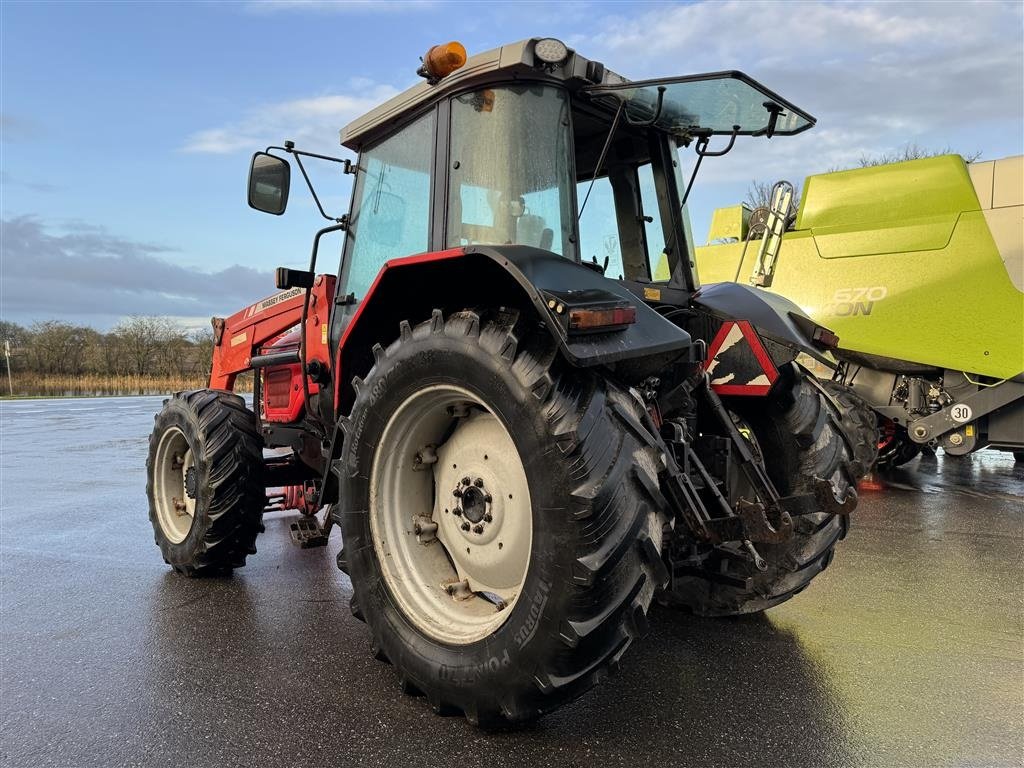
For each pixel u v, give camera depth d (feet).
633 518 6.54
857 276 24.14
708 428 9.90
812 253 25.11
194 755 7.10
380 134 10.85
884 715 7.79
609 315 6.66
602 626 6.42
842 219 24.61
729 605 10.48
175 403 13.88
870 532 16.90
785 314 10.82
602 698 8.21
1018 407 22.08
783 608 11.45
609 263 10.69
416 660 7.81
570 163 8.56
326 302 12.82
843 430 10.71
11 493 23.15
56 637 10.44
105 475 27.17
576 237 8.48
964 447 22.62
